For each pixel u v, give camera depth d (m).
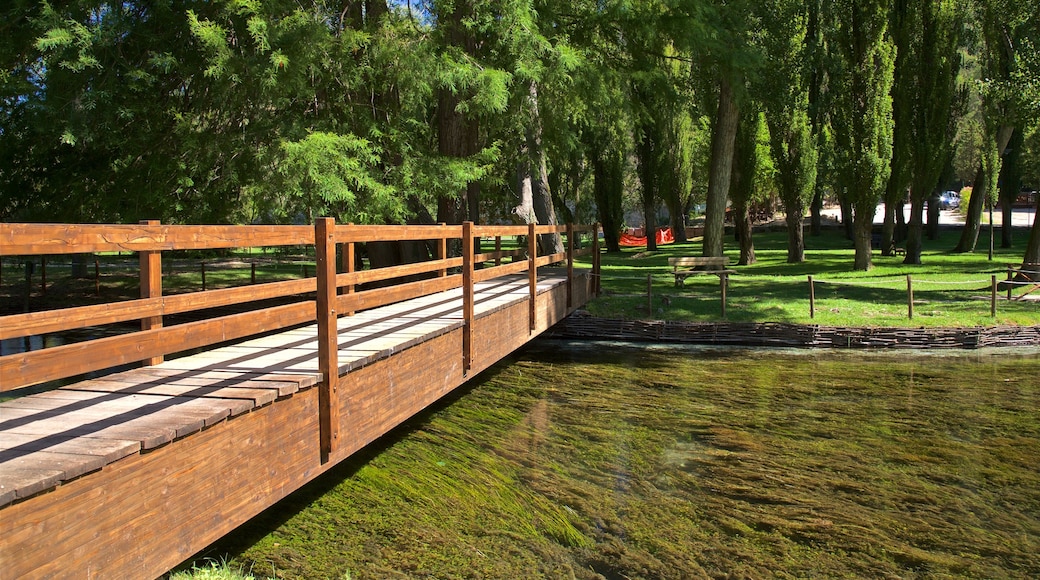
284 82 11.95
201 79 12.83
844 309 16.23
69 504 3.06
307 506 6.00
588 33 17.72
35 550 2.91
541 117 18.17
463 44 15.17
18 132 12.97
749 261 26.73
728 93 20.53
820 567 5.19
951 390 10.73
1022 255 27.23
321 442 4.87
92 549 3.17
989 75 25.30
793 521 5.93
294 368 5.21
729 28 18.94
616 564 5.18
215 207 13.25
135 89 12.04
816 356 13.64
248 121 13.38
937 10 24.31
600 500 6.32
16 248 2.95
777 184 28.45
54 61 11.55
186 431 3.66
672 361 13.04
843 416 9.18
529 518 5.91
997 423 8.87
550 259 11.82
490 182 18.97
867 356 13.65
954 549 5.48
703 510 6.15
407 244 16.73
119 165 13.21
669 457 7.50
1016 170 30.53
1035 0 18.42
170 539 3.61
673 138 34.03
